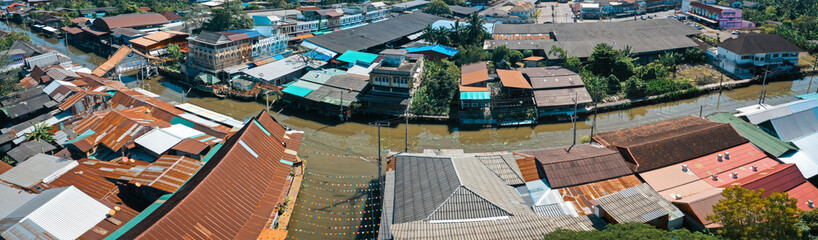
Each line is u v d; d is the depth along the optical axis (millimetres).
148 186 68250
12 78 113125
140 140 85500
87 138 86000
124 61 142750
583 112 108625
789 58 130875
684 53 147375
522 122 104188
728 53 134875
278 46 151250
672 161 73812
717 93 122688
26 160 77312
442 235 54062
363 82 118375
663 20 181000
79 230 58688
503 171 70250
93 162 77500
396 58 115500
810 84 125438
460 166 67625
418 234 54281
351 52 142750
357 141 99125
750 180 67688
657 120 107375
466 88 109312
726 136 79625
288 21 177500
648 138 79875
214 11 161500
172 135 86188
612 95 117812
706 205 59969
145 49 152375
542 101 106062
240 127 93375
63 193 62875
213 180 63125
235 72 130125
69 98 102125
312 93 113062
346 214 72125
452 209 58406
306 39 156250
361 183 81125
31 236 56531
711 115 92938
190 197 58875
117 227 60125
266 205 65500
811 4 189000
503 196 62938
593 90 116938
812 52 149625
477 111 107938
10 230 56875
